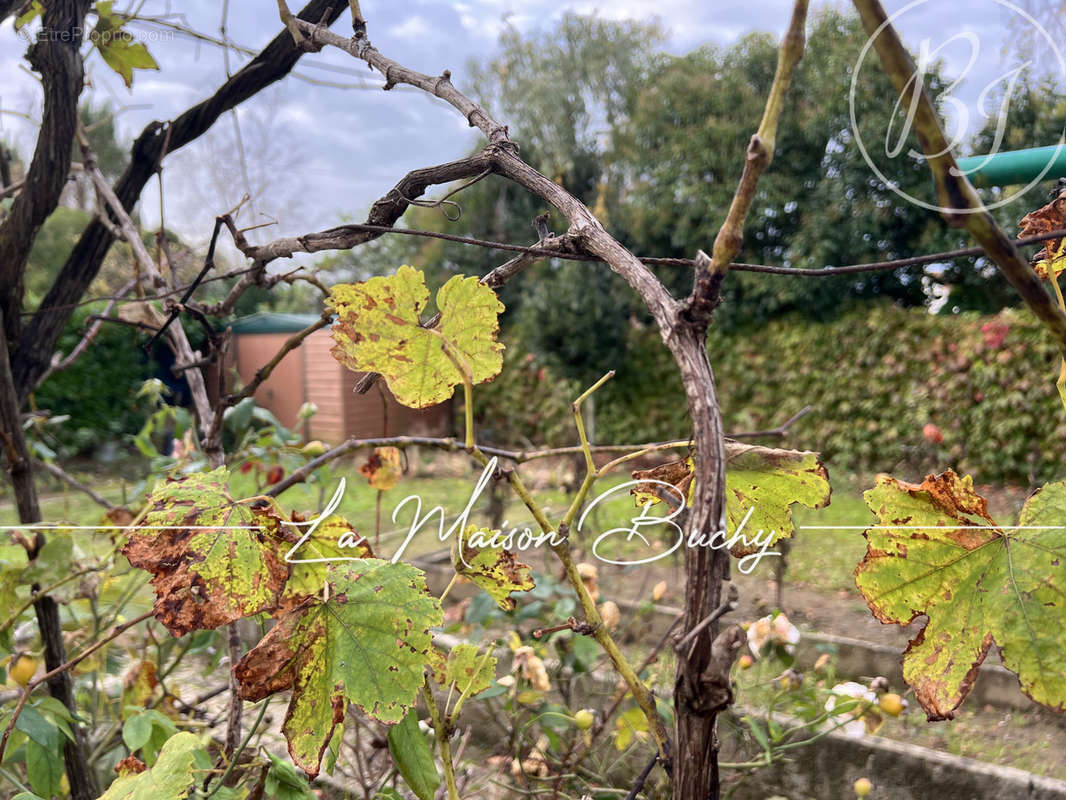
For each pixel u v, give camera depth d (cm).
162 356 1017
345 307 55
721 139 927
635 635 305
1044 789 203
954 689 46
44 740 102
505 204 1056
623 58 1046
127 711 146
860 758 221
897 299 921
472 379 57
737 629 40
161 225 146
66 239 927
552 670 207
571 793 165
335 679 52
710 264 40
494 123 69
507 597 63
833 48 884
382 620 53
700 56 1005
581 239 55
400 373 57
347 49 93
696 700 40
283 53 131
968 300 851
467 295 56
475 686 70
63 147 123
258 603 52
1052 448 704
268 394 1076
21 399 135
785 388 873
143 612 159
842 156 854
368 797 115
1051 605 45
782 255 931
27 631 161
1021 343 713
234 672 52
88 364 947
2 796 119
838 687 165
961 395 750
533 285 1007
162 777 66
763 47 945
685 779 40
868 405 807
